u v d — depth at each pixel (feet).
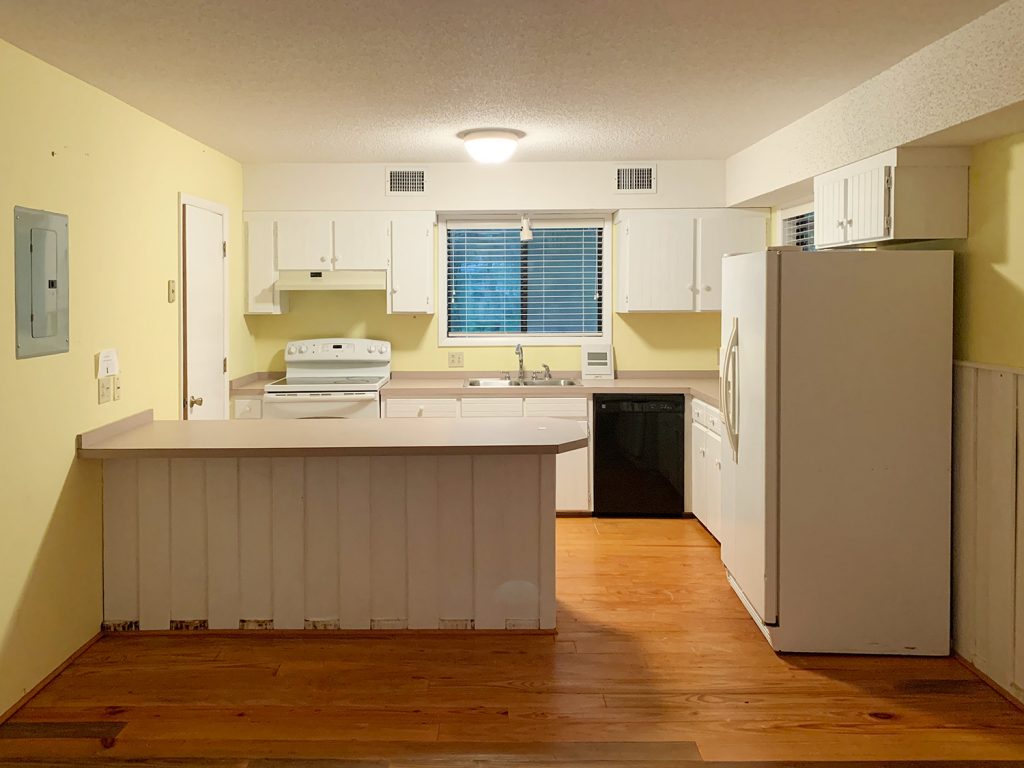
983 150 11.25
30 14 9.15
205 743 9.39
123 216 12.99
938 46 10.43
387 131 15.66
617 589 14.34
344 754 9.16
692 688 10.71
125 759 9.07
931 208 11.66
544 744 9.36
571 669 11.28
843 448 11.53
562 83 12.35
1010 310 10.62
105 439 12.12
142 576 12.34
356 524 12.34
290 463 12.25
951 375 11.51
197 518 12.30
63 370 11.12
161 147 14.61
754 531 12.13
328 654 11.77
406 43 10.42
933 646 11.66
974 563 11.24
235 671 11.22
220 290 17.69
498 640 12.26
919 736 9.52
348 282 19.45
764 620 11.71
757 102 13.61
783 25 9.87
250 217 19.30
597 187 19.49
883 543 11.59
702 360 20.93
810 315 11.47
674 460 18.93
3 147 9.77
